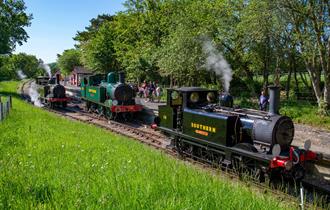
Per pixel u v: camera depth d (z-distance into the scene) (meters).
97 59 47.44
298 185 9.98
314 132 15.77
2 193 5.18
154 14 37.91
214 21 24.06
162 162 8.55
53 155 8.96
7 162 7.59
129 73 37.94
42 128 14.12
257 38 20.31
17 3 41.00
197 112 11.85
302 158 9.50
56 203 4.80
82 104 31.17
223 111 11.33
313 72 19.45
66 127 15.53
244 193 6.05
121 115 22.05
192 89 12.64
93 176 6.49
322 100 19.08
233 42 24.16
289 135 9.70
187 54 24.92
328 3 17.83
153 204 4.87
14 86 52.03
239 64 25.73
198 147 12.27
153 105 25.44
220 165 10.88
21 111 21.17
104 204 4.80
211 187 6.00
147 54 35.34
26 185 5.65
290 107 20.36
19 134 12.37
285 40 21.20
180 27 25.42
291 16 18.88
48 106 29.17
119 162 8.19
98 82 25.28
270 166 9.13
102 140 12.49
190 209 4.77
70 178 6.29
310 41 18.52
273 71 27.45
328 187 9.87
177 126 13.08
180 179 6.35
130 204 4.79
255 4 19.36
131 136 16.59
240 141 10.42
